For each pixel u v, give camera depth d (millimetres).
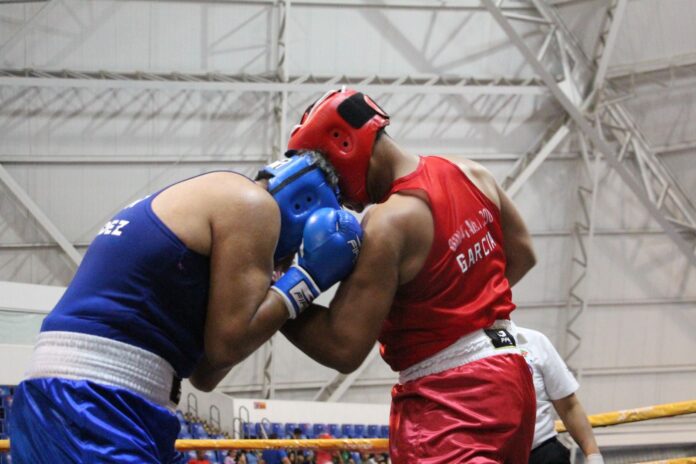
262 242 1833
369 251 2010
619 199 13594
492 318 2133
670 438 13844
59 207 11852
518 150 13250
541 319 13742
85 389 1696
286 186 1983
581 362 13758
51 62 11508
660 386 14109
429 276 2078
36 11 11375
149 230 1798
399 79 12617
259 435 11297
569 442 13023
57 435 1692
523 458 2135
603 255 13750
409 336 2131
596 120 12625
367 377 13172
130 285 1771
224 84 11773
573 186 13547
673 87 12000
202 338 1869
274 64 12258
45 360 1746
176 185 1885
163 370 1789
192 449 3236
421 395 2094
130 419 1713
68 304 1790
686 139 12320
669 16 11344
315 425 11945
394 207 2055
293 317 1918
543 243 13586
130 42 11750
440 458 2025
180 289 1795
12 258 11719
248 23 12102
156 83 11602
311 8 12289
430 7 12641
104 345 1734
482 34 12836
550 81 11562
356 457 9812
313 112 2123
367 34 12531
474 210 2162
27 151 11648
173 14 11836
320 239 1931
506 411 2057
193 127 12148
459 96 12984
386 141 2158
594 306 13836
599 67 12406
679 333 14062
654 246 13805
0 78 11109
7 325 10023
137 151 11992
